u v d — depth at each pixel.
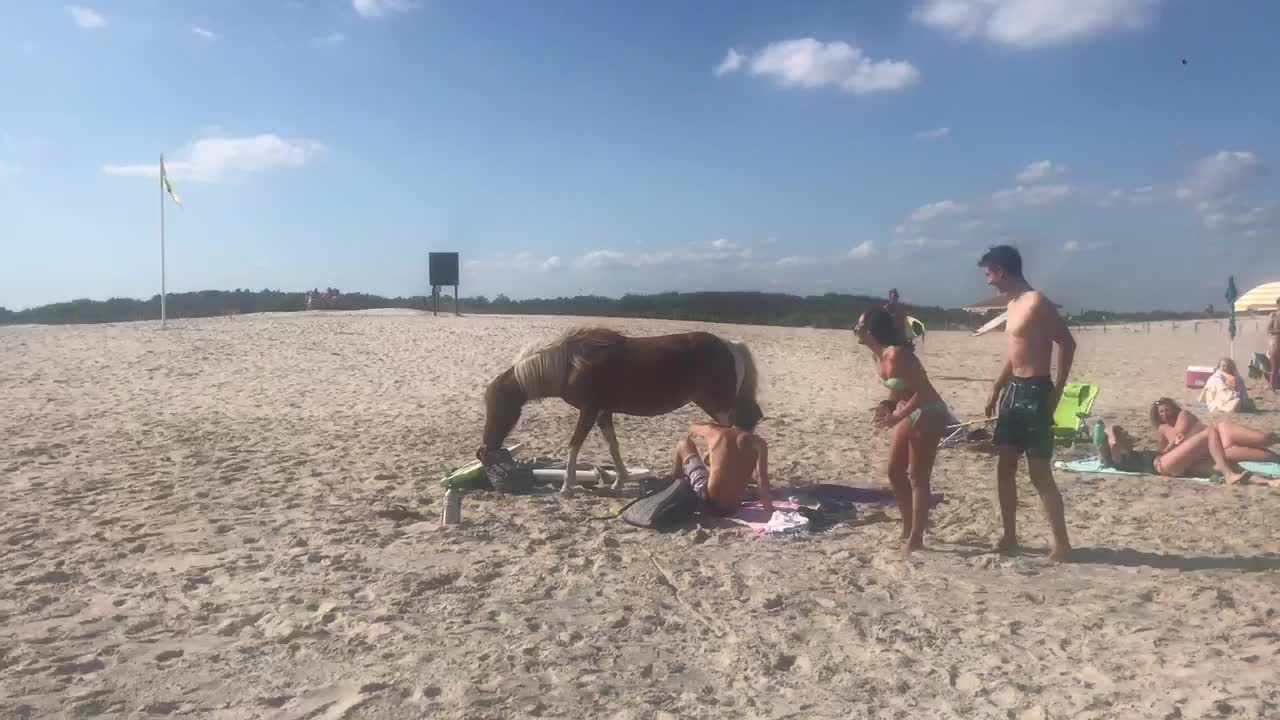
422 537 6.65
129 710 3.80
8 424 12.28
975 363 23.75
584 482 8.58
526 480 8.32
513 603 5.20
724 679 4.18
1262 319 58.00
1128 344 34.34
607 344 7.96
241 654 4.42
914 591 5.42
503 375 8.35
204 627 4.79
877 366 6.26
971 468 9.35
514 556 6.15
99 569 5.83
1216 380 13.95
